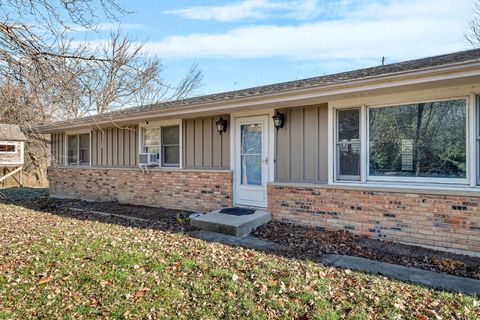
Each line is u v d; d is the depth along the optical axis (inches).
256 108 283.7
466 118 199.9
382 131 232.1
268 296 132.9
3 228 264.5
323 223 252.7
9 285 144.5
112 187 427.2
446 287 145.0
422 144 217.0
